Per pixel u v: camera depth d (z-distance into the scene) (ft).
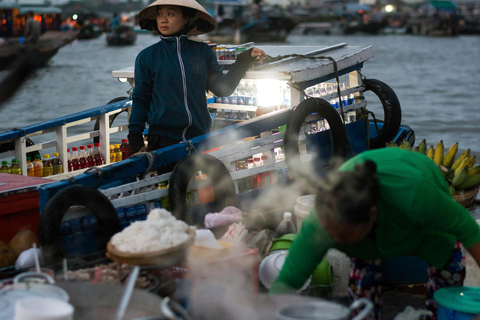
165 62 14.17
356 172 6.87
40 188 11.12
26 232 12.28
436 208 7.33
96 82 87.71
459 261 8.77
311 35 496.23
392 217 7.53
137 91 14.40
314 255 7.80
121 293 7.29
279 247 11.75
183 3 14.16
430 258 8.57
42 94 71.92
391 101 17.97
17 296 7.04
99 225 11.32
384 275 12.05
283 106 17.30
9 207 12.11
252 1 305.32
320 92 17.67
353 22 496.64
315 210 6.94
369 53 18.12
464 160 14.73
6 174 13.85
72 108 60.54
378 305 9.07
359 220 6.64
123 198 12.43
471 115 54.95
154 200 13.24
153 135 14.42
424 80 94.73
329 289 11.30
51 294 7.07
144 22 15.70
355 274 8.95
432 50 213.46
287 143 14.35
